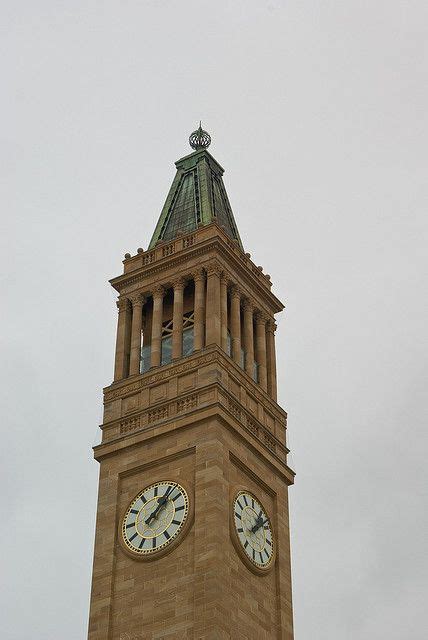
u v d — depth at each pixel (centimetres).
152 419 8269
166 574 7494
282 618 7788
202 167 10038
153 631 7300
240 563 7625
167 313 9038
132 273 9094
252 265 9300
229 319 8881
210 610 7125
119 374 8712
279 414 8825
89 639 7438
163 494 7856
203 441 7900
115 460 8231
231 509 7706
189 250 8906
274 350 9206
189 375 8312
